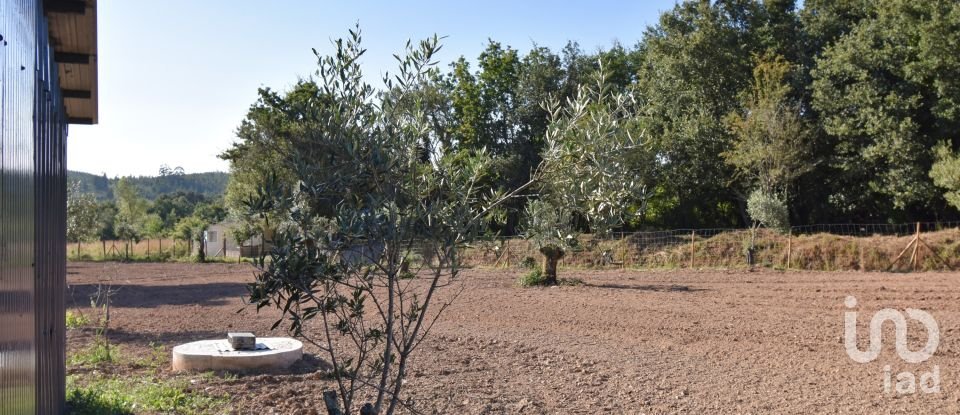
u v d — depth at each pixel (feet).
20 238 16.14
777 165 112.37
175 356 32.37
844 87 123.13
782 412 25.07
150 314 54.19
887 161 116.16
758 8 135.13
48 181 21.76
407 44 16.15
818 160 119.55
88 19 22.72
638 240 107.86
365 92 15.85
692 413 25.00
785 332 41.83
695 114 136.05
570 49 148.25
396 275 16.56
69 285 83.30
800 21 137.69
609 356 35.22
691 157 133.59
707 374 31.12
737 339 39.91
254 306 58.49
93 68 25.85
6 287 14.21
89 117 29.84
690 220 140.56
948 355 34.53
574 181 15.20
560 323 46.42
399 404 25.84
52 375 21.85
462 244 15.46
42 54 20.31
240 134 90.84
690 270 93.76
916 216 123.13
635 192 15.11
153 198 539.70
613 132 14.79
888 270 89.56
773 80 119.55
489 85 151.23
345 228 13.78
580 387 28.73
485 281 77.77
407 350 17.24
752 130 115.24
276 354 32.09
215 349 33.09
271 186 14.25
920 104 114.21
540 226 15.52
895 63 117.39
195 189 581.53
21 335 15.98
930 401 26.35
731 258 99.09
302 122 15.26
